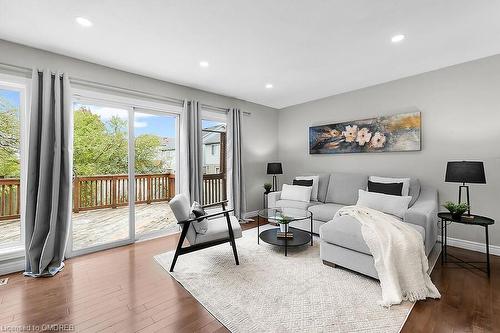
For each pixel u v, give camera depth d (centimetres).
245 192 475
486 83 284
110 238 328
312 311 175
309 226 360
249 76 344
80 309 180
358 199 331
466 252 288
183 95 382
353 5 189
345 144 419
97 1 180
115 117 327
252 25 215
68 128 264
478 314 171
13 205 284
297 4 187
